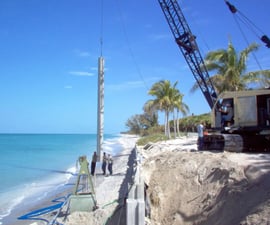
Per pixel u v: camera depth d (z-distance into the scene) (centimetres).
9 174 2992
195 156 1459
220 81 3094
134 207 891
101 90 1753
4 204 1734
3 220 1426
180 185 1162
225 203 812
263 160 1195
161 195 1148
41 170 3281
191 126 7444
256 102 1745
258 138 1767
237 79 3081
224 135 1755
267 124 1709
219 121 1894
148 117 9112
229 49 3086
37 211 1548
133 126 9838
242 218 659
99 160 1791
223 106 1880
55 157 4938
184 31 2675
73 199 1348
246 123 1756
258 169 922
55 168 3438
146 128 9331
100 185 1880
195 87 2984
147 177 1359
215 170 1067
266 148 1758
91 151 6375
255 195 735
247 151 1744
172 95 4816
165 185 1220
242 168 982
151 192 1169
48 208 1593
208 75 2742
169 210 1050
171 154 1739
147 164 1655
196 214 909
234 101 1802
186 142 3441
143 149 3706
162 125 8375
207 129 1947
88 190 1503
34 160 4434
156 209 1081
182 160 1423
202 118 6950
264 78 3083
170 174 1291
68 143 10500
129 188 1016
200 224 847
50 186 2277
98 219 1207
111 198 1474
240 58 3108
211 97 2744
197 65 2712
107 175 2236
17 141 12319
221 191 891
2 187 2288
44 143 10512
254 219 612
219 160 1212
